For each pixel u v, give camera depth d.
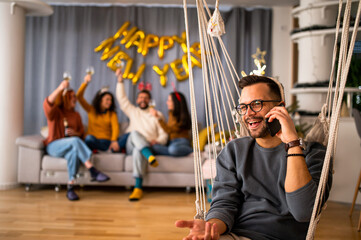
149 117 4.41
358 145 3.63
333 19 4.11
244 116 1.21
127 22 5.02
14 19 4.17
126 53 5.03
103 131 4.30
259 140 1.24
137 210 3.29
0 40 4.12
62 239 2.48
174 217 3.07
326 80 4.12
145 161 3.93
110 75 5.01
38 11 4.45
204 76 1.51
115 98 4.98
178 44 5.03
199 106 4.96
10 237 2.49
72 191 3.71
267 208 1.20
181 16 5.04
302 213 1.06
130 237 2.55
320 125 1.33
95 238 2.52
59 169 3.93
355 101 4.17
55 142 3.90
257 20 5.11
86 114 4.97
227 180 1.29
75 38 5.01
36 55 5.01
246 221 1.23
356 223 3.04
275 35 5.17
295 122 4.15
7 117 4.12
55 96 3.86
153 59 5.04
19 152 3.99
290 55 5.15
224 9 5.09
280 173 1.18
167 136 4.23
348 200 3.69
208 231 1.01
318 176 1.13
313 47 4.16
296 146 1.08
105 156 4.00
